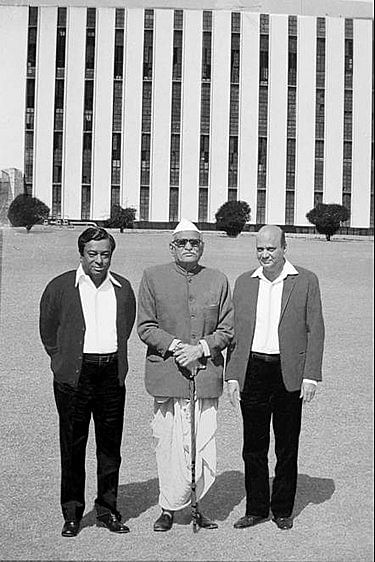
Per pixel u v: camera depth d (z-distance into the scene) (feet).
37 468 15.98
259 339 12.90
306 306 12.92
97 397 13.12
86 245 12.77
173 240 13.07
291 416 13.21
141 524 14.11
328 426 16.25
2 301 17.30
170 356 12.98
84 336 12.74
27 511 15.05
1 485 15.66
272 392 13.15
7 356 16.79
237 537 13.87
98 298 12.85
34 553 13.92
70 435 13.20
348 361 16.66
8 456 16.08
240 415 16.16
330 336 17.02
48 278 17.58
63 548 13.80
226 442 16.12
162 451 13.56
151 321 12.90
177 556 13.67
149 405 16.74
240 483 15.49
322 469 15.85
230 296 13.05
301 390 13.10
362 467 15.76
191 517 14.24
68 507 13.69
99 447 13.57
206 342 12.69
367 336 16.85
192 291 12.91
